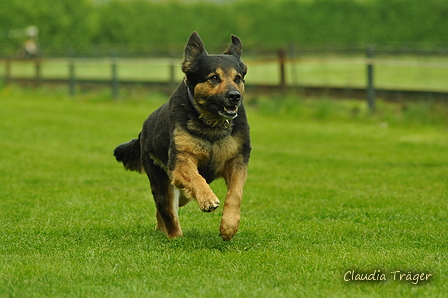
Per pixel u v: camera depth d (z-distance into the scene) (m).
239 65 7.66
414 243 7.51
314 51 26.11
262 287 5.72
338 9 39.91
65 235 7.99
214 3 45.19
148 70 39.41
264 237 7.82
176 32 45.12
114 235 7.99
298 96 24.31
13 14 45.66
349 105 23.53
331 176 12.45
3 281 5.91
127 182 11.88
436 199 10.13
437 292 5.59
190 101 7.43
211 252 7.00
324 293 5.57
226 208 7.14
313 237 7.81
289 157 14.86
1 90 33.66
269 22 42.09
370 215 9.12
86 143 16.91
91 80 33.19
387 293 5.57
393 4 38.03
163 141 7.73
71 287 5.75
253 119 22.67
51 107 26.34
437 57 24.50
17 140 17.30
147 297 5.49
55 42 45.81
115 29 46.12
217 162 7.52
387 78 26.50
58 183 11.70
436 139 17.69
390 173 12.66
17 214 9.16
